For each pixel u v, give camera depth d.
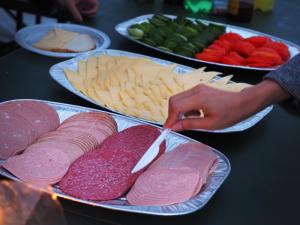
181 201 0.69
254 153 0.94
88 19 1.66
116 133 0.86
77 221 0.68
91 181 0.72
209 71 1.33
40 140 0.81
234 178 0.84
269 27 1.83
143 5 1.91
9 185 0.63
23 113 0.88
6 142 0.80
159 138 0.76
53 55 1.29
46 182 0.71
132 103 1.05
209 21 1.73
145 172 0.74
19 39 1.37
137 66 1.23
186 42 1.44
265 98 0.82
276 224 0.74
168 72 1.22
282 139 1.01
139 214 0.71
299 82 0.81
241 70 1.35
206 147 0.84
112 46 1.44
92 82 1.12
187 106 0.76
